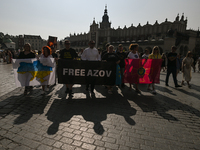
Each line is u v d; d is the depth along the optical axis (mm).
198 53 49438
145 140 2578
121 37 62812
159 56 6250
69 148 2312
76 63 5258
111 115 3584
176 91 6199
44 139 2539
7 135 2637
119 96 5285
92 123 3150
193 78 10266
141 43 46312
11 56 20328
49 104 4305
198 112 3908
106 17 80375
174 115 3680
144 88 6691
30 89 5867
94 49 5844
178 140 2607
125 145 2422
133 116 3557
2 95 5109
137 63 5738
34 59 5234
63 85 7043
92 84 5371
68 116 3482
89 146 2373
